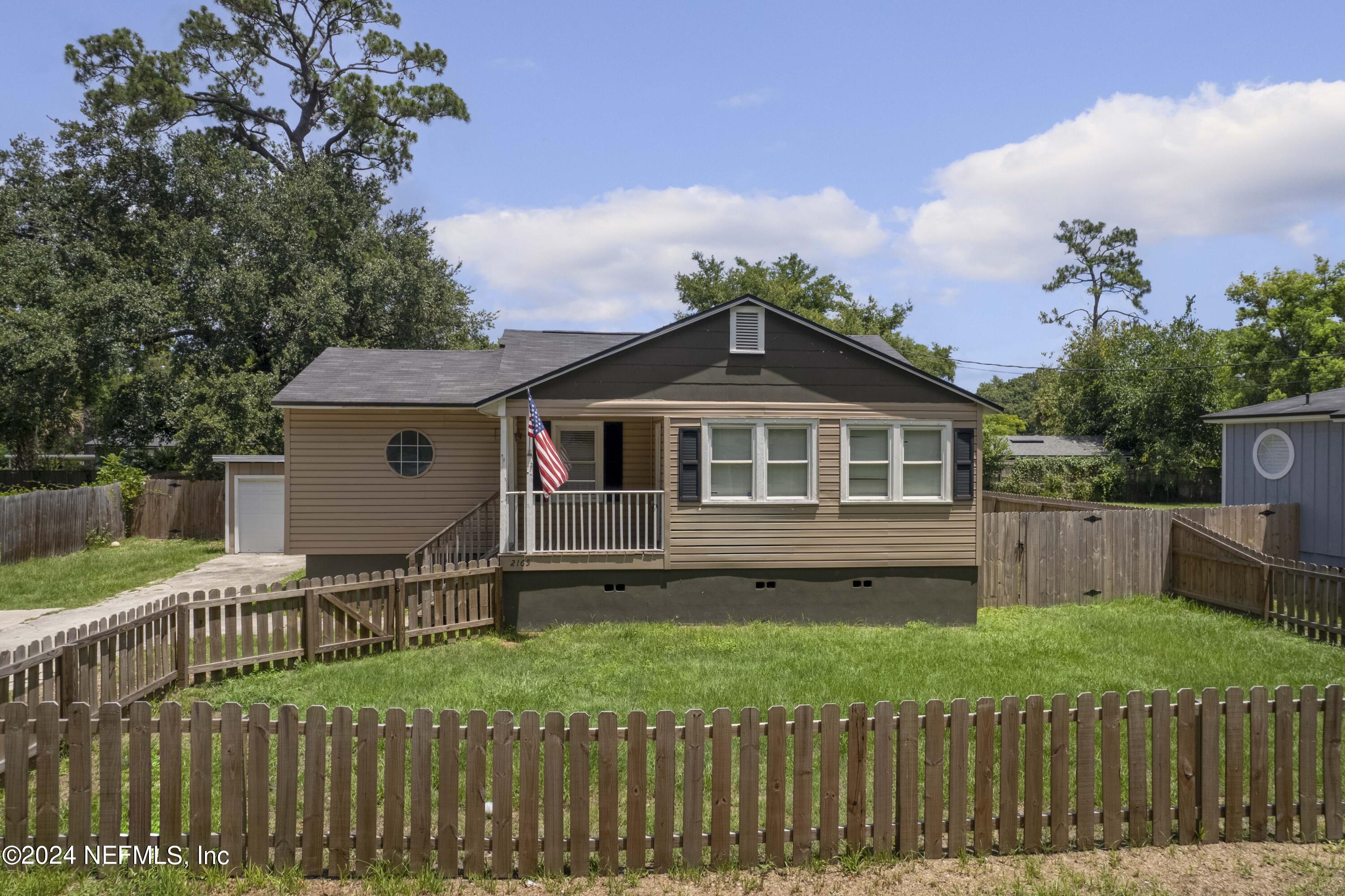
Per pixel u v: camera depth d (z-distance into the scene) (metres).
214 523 27.45
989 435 41.28
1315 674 10.26
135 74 34.91
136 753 5.18
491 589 13.45
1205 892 5.14
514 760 6.71
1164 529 16.22
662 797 5.30
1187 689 6.34
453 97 41.97
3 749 6.45
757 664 10.77
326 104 41.44
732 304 13.79
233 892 5.03
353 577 11.42
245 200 32.19
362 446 17.64
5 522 20.41
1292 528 18.19
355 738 6.78
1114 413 44.97
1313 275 49.69
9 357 29.95
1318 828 6.01
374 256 35.19
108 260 32.59
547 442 13.48
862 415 14.11
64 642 7.69
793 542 14.02
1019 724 5.61
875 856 5.41
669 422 13.83
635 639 12.47
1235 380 52.56
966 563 14.28
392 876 5.19
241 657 10.17
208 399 28.89
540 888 5.12
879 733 5.45
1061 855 5.60
